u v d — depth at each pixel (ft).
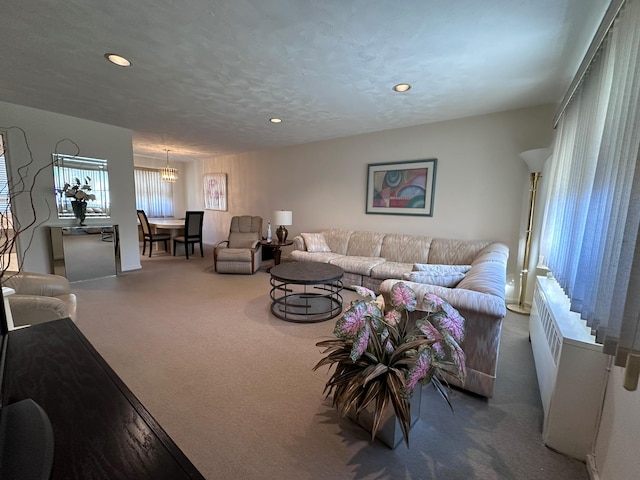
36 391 2.83
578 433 4.48
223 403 5.60
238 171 22.39
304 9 5.50
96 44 6.86
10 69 8.23
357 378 4.45
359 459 4.42
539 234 10.96
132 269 15.89
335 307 11.01
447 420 5.28
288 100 10.42
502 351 7.95
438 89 9.29
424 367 3.95
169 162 26.48
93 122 13.67
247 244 17.58
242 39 6.56
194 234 19.89
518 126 11.09
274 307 10.78
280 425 5.07
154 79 8.79
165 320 9.41
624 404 3.68
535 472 4.29
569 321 5.23
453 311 4.65
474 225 12.33
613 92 4.73
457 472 4.25
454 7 5.38
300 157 18.16
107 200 14.55
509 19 5.70
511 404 5.74
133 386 6.06
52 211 12.84
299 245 15.57
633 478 3.24
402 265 12.32
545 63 7.43
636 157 3.66
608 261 4.12
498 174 11.64
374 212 15.14
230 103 10.83
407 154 13.82
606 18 4.98
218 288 13.03
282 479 4.09
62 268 13.07
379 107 11.04
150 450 2.18
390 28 6.07
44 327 4.32
